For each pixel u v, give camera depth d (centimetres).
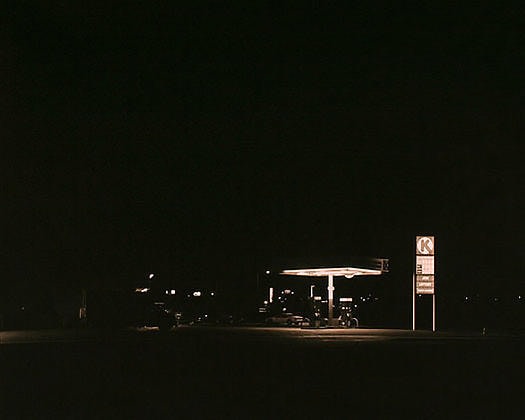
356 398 1927
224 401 1861
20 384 2250
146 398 1917
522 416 1636
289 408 1742
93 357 3328
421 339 4766
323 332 5666
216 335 5303
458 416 1631
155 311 6338
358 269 6309
